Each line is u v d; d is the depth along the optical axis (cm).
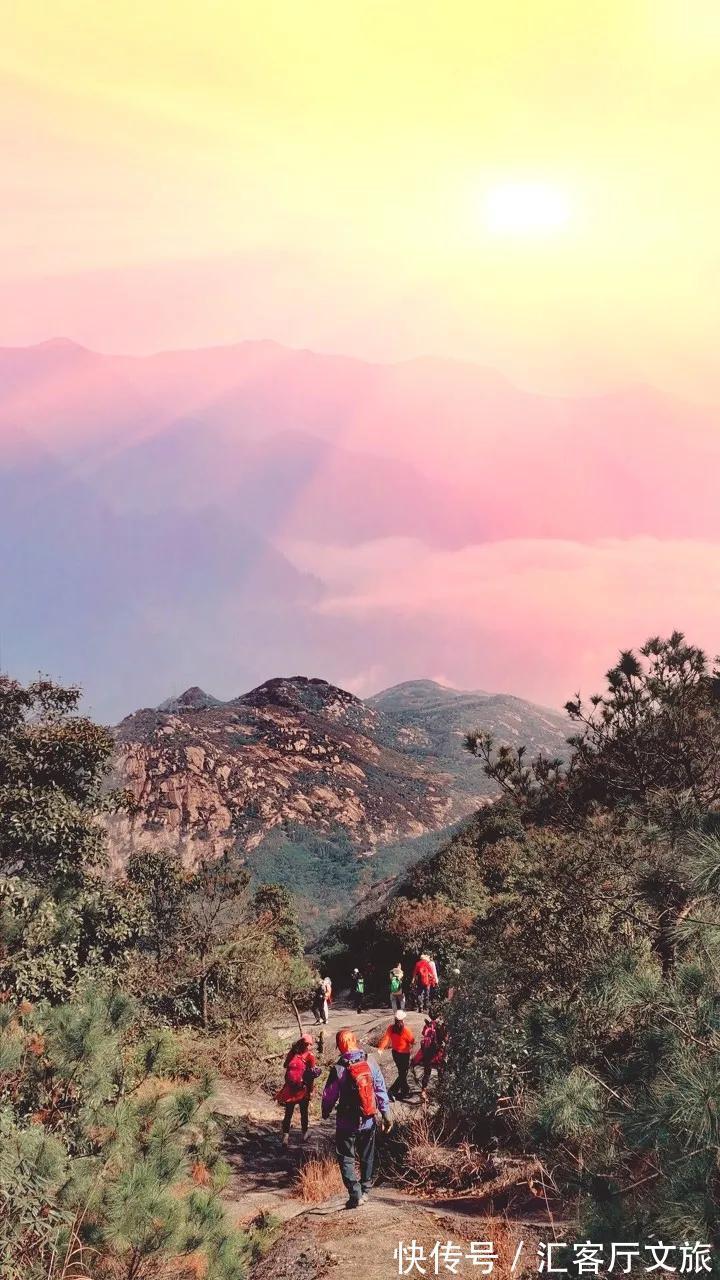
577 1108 483
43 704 1717
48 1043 657
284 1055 2030
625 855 848
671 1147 438
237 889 2436
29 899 884
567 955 930
